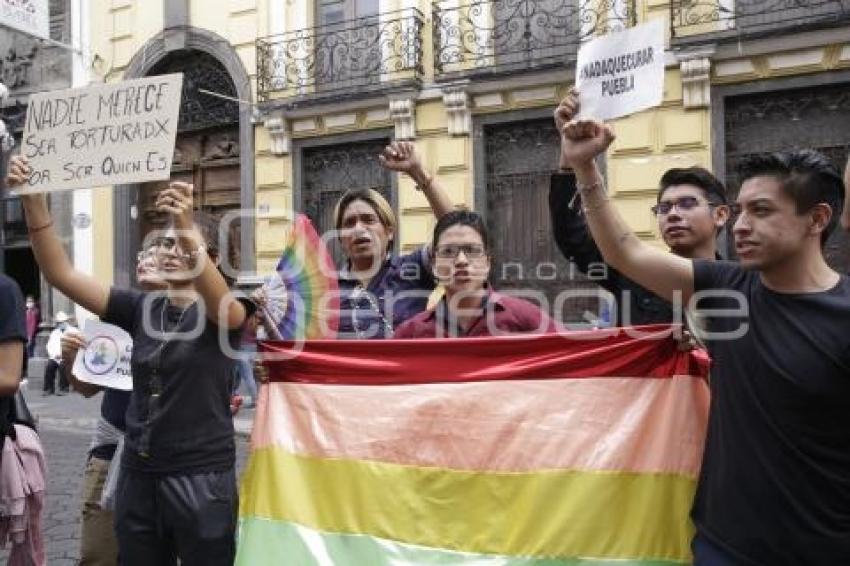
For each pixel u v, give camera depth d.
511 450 2.64
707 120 9.26
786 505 1.86
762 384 1.90
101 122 2.84
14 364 2.87
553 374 2.67
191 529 2.64
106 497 3.17
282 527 2.75
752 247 1.92
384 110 11.15
